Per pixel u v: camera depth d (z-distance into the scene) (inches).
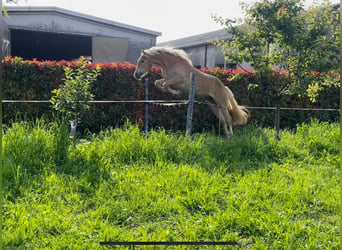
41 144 187.9
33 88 268.4
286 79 264.8
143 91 298.0
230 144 229.9
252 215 134.8
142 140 209.3
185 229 122.3
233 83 323.0
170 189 157.6
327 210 144.4
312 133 261.6
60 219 128.0
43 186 152.6
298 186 165.2
